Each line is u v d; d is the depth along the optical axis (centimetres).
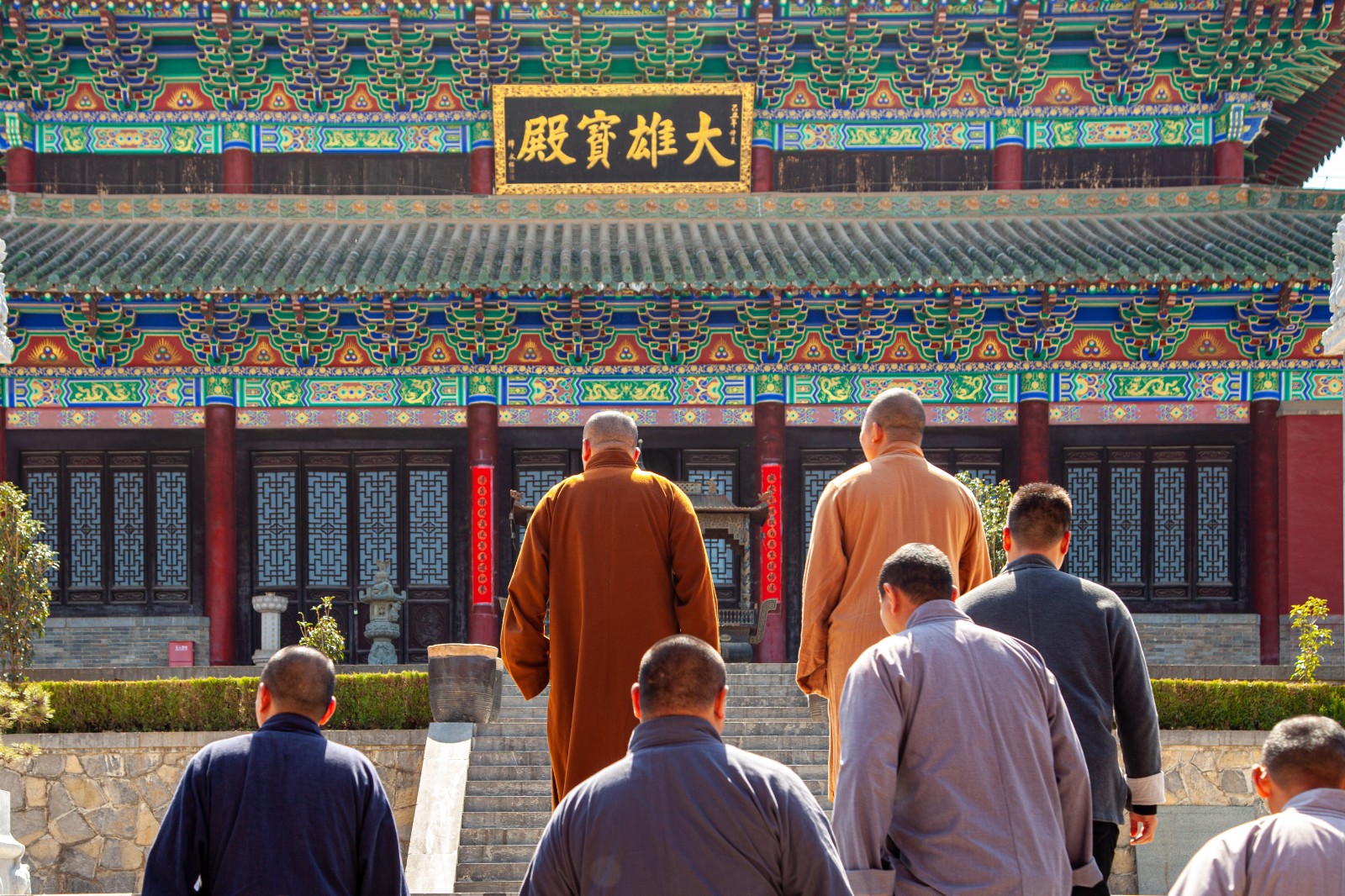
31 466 2397
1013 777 501
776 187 2616
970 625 535
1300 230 2414
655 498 706
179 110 2583
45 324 2375
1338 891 449
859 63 2572
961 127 2614
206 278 2197
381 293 2242
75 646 2338
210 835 536
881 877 480
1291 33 2444
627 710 686
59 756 1625
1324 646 2327
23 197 2514
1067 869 503
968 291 2267
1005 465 2438
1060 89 2608
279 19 2480
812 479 2452
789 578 2416
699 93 2542
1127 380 2423
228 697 1661
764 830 430
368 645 2394
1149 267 2198
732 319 2434
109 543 2380
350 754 562
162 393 2397
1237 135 2573
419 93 2600
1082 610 602
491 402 2427
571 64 2550
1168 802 1583
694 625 696
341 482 2430
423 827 1412
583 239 2434
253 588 2398
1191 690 1605
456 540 2420
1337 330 1054
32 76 2541
